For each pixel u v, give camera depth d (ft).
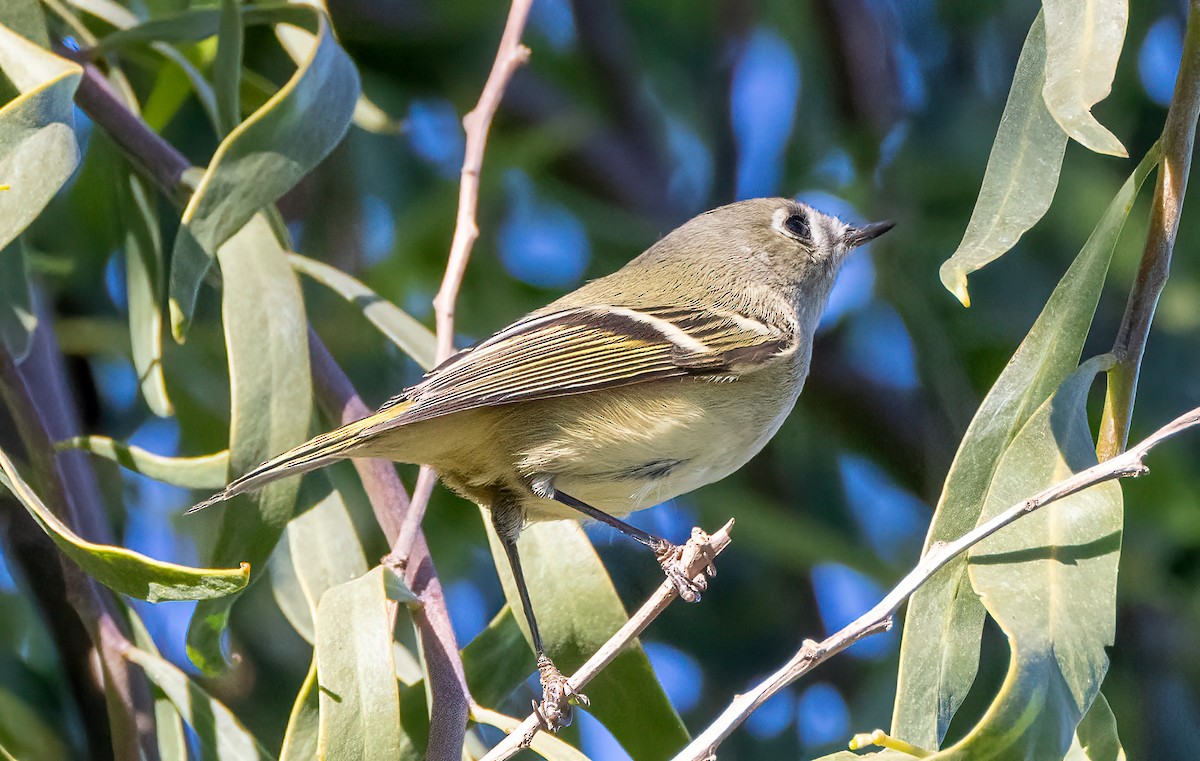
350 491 31.35
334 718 19.47
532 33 37.11
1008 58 34.83
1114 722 19.89
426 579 22.65
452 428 23.45
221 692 30.19
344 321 32.76
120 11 29.96
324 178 33.76
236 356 23.77
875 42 35.63
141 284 27.07
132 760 23.44
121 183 27.48
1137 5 33.65
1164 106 33.30
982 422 20.58
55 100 21.59
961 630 19.79
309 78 23.04
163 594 18.12
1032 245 33.24
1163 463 31.14
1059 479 19.63
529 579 24.02
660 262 30.12
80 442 24.23
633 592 33.19
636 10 38.01
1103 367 20.29
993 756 17.63
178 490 32.09
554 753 20.38
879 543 33.40
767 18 36.83
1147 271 20.20
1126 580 30.63
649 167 36.94
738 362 25.12
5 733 27.58
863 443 34.12
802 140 35.68
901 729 19.10
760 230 30.42
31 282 26.86
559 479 24.67
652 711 22.98
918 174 33.94
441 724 21.09
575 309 26.43
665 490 25.29
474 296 33.42
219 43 26.40
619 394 24.61
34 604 27.04
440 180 34.55
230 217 22.35
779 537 31.94
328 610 20.25
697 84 37.76
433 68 35.50
